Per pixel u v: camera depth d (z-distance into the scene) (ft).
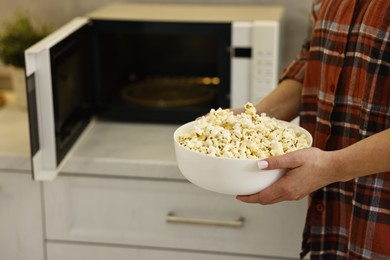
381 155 3.41
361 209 3.84
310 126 4.23
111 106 5.93
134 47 6.43
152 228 5.36
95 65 5.81
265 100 4.36
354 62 3.75
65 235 5.45
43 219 5.43
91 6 6.86
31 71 4.65
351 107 3.81
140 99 6.03
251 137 3.44
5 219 5.45
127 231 5.40
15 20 6.84
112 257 5.47
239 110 4.09
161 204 5.29
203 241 5.33
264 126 3.59
